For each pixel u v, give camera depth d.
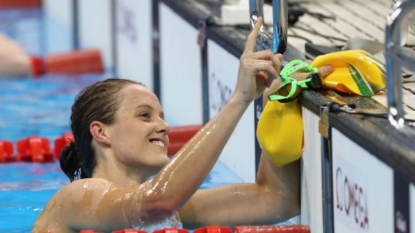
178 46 15.30
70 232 8.94
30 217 10.63
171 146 13.34
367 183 7.66
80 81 19.73
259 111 10.86
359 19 13.94
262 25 8.95
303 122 9.05
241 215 9.40
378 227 7.50
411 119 8.32
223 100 12.73
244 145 11.77
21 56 20.42
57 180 12.27
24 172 12.70
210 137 8.40
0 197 11.45
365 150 7.65
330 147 8.45
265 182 9.48
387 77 7.35
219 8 14.50
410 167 6.76
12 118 16.19
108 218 8.65
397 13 7.16
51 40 24.72
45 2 29.98
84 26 24.19
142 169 9.13
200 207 9.45
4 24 27.39
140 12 17.97
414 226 6.83
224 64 12.54
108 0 21.14
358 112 8.20
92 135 9.15
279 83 9.14
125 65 19.77
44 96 18.09
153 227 9.09
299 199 9.40
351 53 9.05
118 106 9.09
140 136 9.00
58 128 15.43
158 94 16.97
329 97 8.87
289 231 8.88
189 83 14.73
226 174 12.30
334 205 8.50
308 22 13.68
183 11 14.72
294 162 9.32
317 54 11.25
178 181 8.34
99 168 9.22
